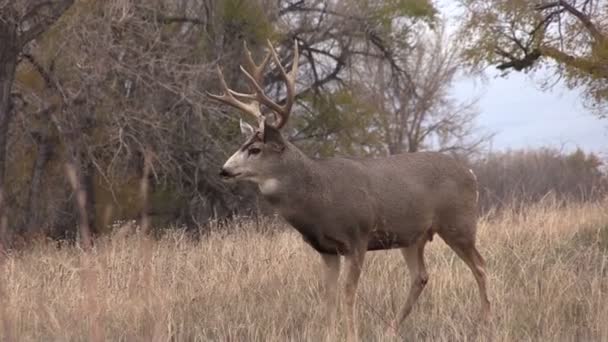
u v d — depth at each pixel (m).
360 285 18.38
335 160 16.52
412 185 16.80
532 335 15.13
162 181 41.91
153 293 15.59
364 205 16.23
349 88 54.94
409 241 16.91
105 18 37.94
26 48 41.16
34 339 15.58
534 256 20.30
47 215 40.69
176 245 21.41
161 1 43.44
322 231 16.19
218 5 46.41
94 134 39.72
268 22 48.16
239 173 16.12
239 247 21.06
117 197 39.97
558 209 27.00
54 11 37.72
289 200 16.17
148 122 38.34
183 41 45.22
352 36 54.59
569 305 16.34
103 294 16.33
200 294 17.53
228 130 43.09
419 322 16.72
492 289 17.58
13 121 41.44
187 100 39.31
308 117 54.06
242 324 16.12
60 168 41.06
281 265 19.30
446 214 17.27
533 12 39.75
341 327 15.64
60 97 38.62
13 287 17.61
